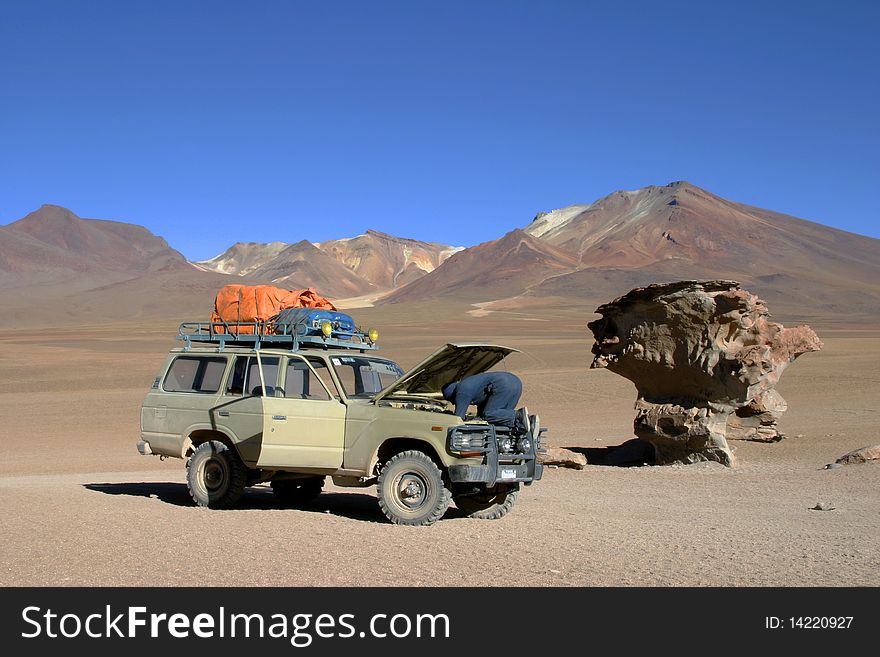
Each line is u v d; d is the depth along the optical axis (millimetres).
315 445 11164
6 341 109938
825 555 9094
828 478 17188
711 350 20594
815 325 186000
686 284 20453
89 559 8398
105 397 47562
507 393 10844
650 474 19000
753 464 20719
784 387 44688
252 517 10953
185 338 12648
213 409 11898
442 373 11523
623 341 22094
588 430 31281
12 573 7883
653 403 21859
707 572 8164
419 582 7648
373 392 11766
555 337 116438
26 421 37281
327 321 12109
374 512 11859
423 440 10633
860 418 30156
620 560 8602
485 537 9719
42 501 12312
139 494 13633
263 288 12578
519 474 10805
